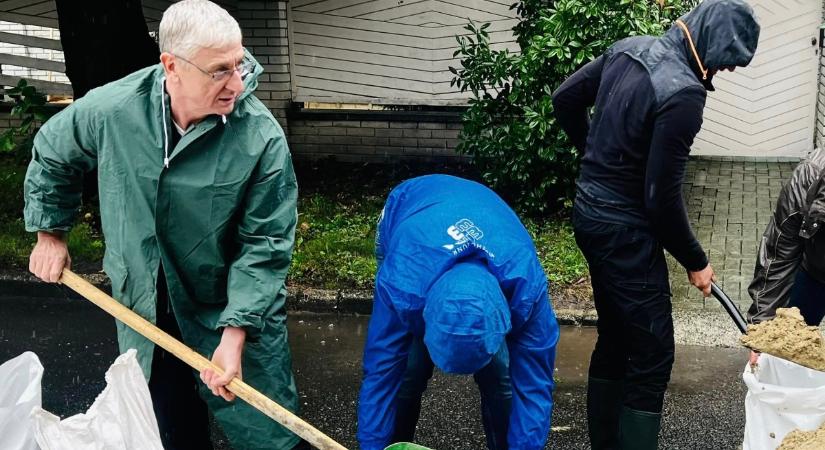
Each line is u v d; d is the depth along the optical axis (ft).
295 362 18.92
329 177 29.91
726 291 21.62
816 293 14.29
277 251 11.00
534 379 10.80
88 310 21.57
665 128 11.79
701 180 29.58
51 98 33.32
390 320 10.63
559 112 14.01
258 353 11.55
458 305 9.34
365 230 25.02
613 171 12.53
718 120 31.86
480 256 10.28
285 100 30.89
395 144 30.76
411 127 30.53
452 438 15.74
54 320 20.98
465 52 26.07
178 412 12.14
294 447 12.00
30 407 9.36
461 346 9.24
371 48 30.45
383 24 30.19
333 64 30.73
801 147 31.58
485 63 25.73
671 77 11.87
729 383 17.62
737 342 19.25
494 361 12.59
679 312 20.67
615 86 12.53
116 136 10.58
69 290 22.22
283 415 10.32
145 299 11.06
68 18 24.32
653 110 11.93
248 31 30.32
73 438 8.80
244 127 10.62
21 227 25.00
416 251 10.41
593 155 12.82
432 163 30.63
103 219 11.00
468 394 17.35
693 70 12.19
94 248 23.97
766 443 11.17
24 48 33.99
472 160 27.30
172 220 10.78
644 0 23.29
